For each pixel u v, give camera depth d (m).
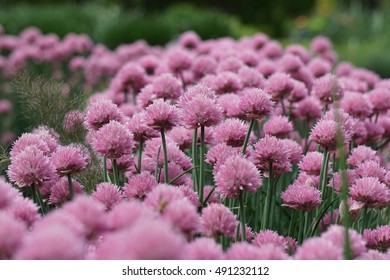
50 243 1.19
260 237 1.95
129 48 6.11
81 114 2.64
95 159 2.48
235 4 16.83
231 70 3.63
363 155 2.55
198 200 2.08
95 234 1.44
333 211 2.52
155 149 2.49
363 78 4.61
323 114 3.10
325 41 5.36
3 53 6.02
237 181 1.81
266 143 2.15
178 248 1.13
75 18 9.51
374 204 2.08
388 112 3.44
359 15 14.92
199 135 2.62
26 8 10.02
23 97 2.89
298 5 17.11
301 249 1.46
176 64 3.64
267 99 2.25
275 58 4.82
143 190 2.00
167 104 2.14
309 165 2.47
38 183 2.01
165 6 15.87
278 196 2.77
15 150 2.22
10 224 1.34
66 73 5.75
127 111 3.24
